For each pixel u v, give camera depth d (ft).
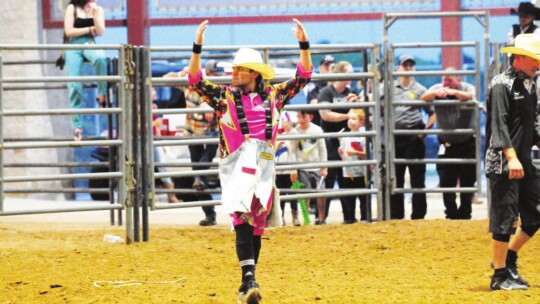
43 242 75.51
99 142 73.92
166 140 80.12
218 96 48.14
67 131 128.88
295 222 88.22
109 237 77.46
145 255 67.82
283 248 71.26
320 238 75.77
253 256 47.75
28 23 125.70
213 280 56.44
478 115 86.02
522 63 50.42
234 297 50.24
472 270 59.57
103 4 124.36
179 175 75.92
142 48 75.00
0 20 126.00
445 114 86.22
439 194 118.21
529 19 87.10
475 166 87.71
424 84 121.49
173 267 62.28
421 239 73.41
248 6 124.16
